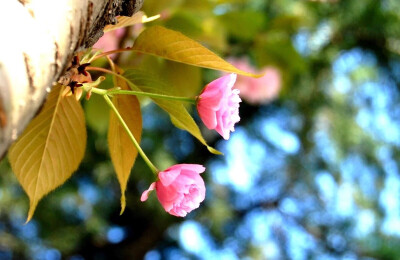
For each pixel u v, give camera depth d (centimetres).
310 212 424
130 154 90
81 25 73
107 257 416
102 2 76
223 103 87
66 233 357
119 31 119
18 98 65
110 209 380
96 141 293
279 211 424
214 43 150
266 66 196
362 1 308
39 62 67
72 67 84
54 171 90
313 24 294
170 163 338
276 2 275
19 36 66
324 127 376
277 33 189
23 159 89
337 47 328
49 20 69
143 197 88
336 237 426
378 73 362
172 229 414
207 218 398
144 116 329
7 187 303
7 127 64
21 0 68
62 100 89
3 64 65
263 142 387
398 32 326
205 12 144
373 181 400
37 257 360
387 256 415
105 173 324
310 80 334
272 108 369
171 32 86
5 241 345
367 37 334
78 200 343
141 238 413
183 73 119
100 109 121
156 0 122
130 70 90
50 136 89
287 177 408
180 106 89
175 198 88
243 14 168
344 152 385
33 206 90
